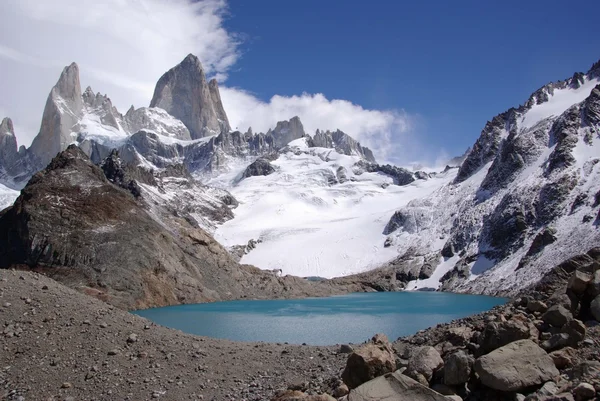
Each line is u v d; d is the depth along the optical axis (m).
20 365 22.00
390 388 16.91
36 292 27.64
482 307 77.62
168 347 25.53
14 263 75.19
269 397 20.59
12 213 81.50
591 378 15.13
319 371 23.48
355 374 19.20
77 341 24.28
